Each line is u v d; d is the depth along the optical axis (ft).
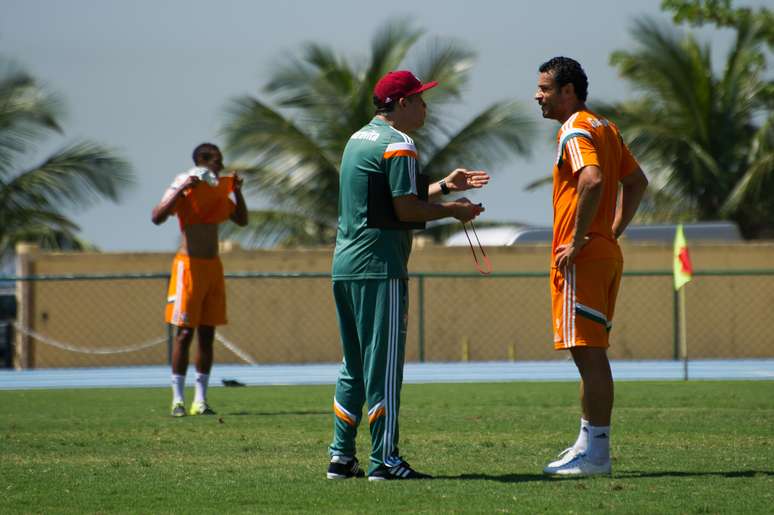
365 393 65.62
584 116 64.95
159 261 230.07
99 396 132.05
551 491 58.49
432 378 171.12
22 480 64.39
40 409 114.42
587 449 65.00
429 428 91.50
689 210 371.56
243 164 349.20
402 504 55.47
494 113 347.77
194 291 106.73
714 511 52.54
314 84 350.84
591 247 64.28
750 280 241.96
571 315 64.44
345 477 64.85
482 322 238.48
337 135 349.20
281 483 62.69
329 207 351.25
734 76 372.58
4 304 265.75
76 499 58.03
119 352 229.04
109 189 338.13
